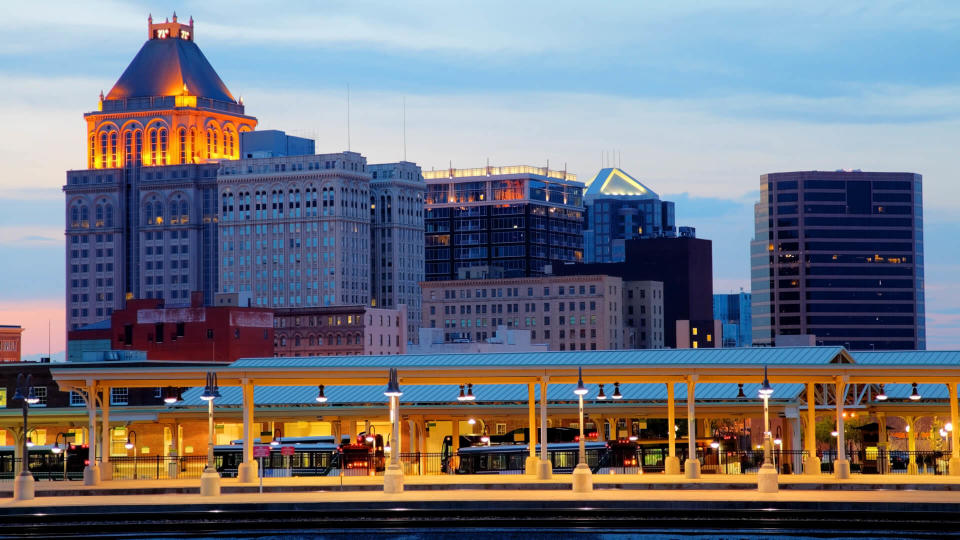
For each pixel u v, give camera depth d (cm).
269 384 15838
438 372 15462
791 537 12419
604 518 13000
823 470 18800
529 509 13200
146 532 13062
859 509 12888
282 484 15288
